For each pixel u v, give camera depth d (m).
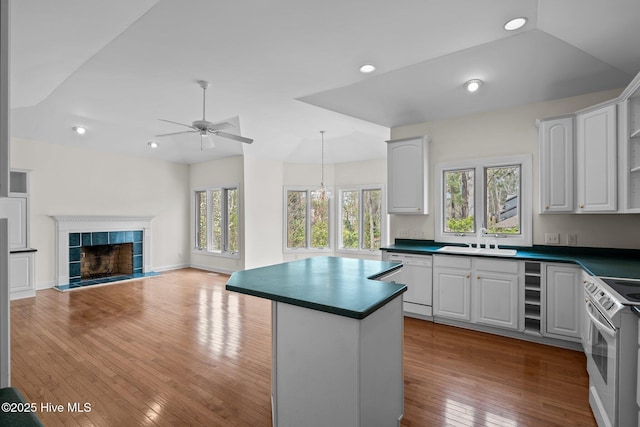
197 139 6.15
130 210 6.68
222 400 2.33
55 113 4.74
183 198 7.65
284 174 7.18
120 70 3.17
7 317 0.80
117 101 4.07
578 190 3.15
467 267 3.62
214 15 2.25
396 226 4.71
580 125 3.13
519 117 3.81
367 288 1.92
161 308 4.48
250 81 3.38
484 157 4.02
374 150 6.39
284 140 6.26
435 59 2.96
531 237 3.72
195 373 2.70
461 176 4.24
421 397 2.35
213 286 5.77
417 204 4.26
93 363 2.87
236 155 6.72
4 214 0.80
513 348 3.18
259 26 2.38
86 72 3.23
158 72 3.20
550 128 3.33
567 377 2.61
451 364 2.85
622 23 2.16
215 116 4.65
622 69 2.83
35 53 2.49
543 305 3.21
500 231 3.98
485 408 2.21
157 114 4.55
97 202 6.20
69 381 2.57
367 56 2.79
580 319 3.02
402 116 4.29
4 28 0.71
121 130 5.57
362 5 2.12
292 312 1.81
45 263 5.55
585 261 2.96
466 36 2.46
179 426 2.05
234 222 6.91
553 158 3.31
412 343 3.31
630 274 2.36
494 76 3.21
